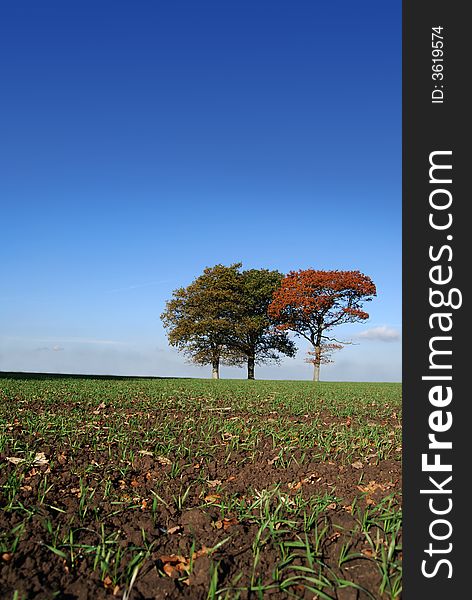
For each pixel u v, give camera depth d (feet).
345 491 17.43
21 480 16.99
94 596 10.95
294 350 140.05
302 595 11.41
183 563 12.48
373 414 36.19
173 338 133.08
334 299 122.93
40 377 71.05
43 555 12.32
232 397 46.19
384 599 11.44
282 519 14.62
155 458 21.08
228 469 20.10
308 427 29.32
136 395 45.37
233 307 132.36
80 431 25.36
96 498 16.19
